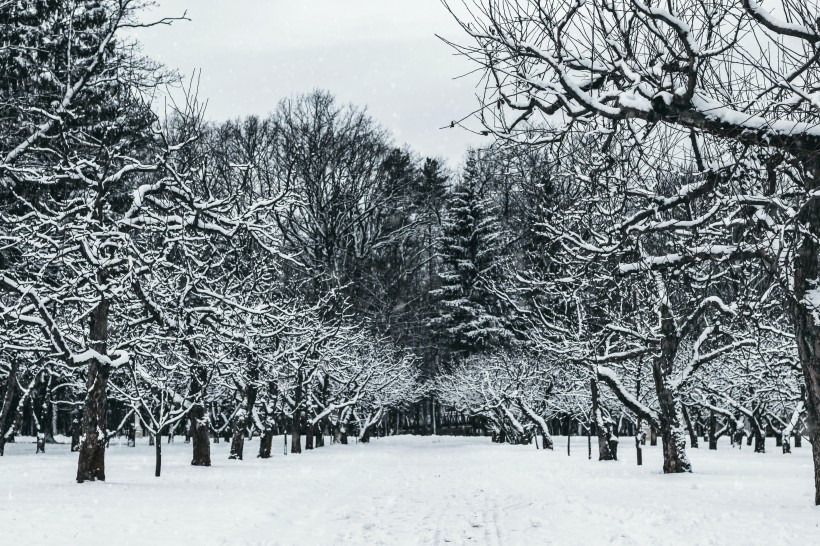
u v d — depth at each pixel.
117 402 50.03
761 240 13.96
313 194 58.28
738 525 12.55
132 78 22.47
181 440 67.75
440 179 77.19
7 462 32.00
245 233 22.23
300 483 21.97
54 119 20.61
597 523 13.50
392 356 63.03
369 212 63.94
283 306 33.31
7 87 23.16
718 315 25.12
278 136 58.56
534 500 18.02
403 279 69.94
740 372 40.69
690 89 10.94
